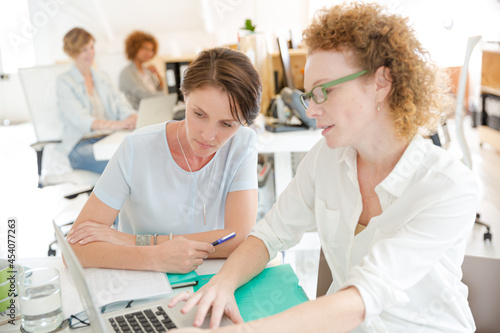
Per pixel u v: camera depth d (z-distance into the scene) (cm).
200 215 156
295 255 282
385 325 112
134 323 104
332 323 91
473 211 101
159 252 131
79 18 609
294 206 132
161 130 152
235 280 117
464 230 101
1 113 696
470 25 515
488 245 309
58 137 354
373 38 99
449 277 109
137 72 470
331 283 139
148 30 606
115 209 150
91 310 88
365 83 101
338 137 106
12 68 677
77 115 356
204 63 129
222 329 88
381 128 106
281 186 303
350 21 99
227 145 154
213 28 592
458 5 494
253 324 89
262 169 342
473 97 617
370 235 115
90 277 128
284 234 132
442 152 107
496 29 524
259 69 308
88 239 137
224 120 131
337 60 100
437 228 99
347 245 123
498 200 384
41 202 398
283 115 289
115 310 115
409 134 104
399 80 101
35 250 306
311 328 90
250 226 149
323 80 101
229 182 154
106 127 359
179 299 107
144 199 154
